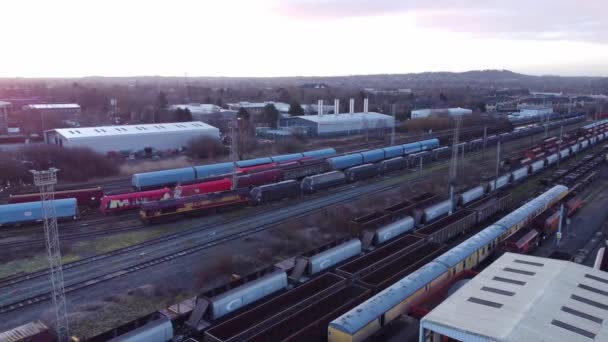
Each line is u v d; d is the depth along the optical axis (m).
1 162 72.38
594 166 90.69
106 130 98.19
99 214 59.56
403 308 32.41
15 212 52.59
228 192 61.28
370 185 77.06
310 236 51.94
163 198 61.91
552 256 45.12
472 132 123.31
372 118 139.75
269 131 123.44
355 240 45.31
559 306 27.14
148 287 38.81
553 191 62.34
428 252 43.47
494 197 63.47
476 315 26.34
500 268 33.34
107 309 35.12
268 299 35.84
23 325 30.56
